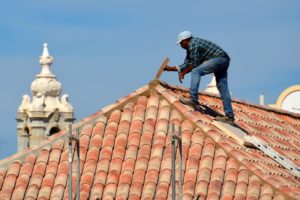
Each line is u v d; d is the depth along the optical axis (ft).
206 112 164.55
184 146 156.87
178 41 159.94
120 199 153.48
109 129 161.17
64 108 251.60
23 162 160.66
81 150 159.43
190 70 161.68
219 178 153.07
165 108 161.68
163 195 152.56
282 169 158.71
